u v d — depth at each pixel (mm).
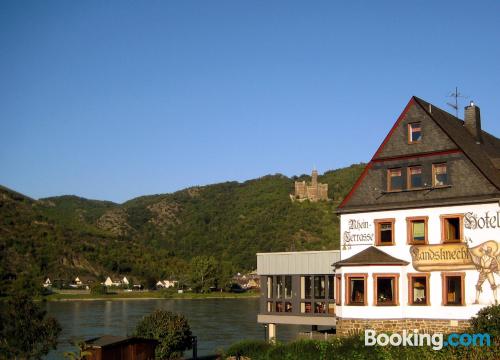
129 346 39750
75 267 173750
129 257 193000
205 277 166000
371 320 39500
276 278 46781
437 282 38562
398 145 41719
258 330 70812
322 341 36625
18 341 40344
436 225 39094
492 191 37500
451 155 39438
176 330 45594
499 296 36406
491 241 37031
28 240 172375
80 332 70562
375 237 41312
